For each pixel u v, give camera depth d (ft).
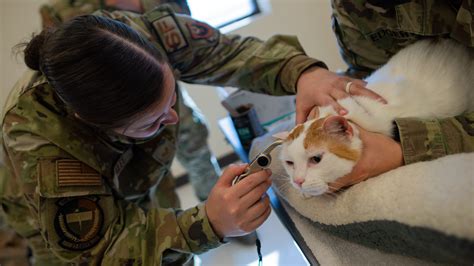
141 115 2.20
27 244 3.53
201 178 5.26
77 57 1.98
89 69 1.98
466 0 2.18
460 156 1.75
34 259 3.03
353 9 2.72
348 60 3.28
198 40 3.18
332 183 2.22
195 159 4.99
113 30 2.14
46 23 3.54
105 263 2.29
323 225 2.23
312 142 2.27
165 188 3.87
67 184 2.29
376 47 2.97
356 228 1.98
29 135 2.35
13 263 3.49
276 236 4.94
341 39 3.10
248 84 3.25
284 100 3.84
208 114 6.56
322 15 6.26
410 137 2.06
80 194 2.33
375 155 2.11
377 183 1.92
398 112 2.38
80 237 2.30
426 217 1.54
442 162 1.76
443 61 2.62
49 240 2.26
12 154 2.38
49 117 2.41
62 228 2.26
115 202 2.62
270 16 6.30
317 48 6.49
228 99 3.80
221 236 2.33
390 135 2.27
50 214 2.24
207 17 6.45
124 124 2.22
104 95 2.02
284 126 3.17
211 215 2.28
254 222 2.21
